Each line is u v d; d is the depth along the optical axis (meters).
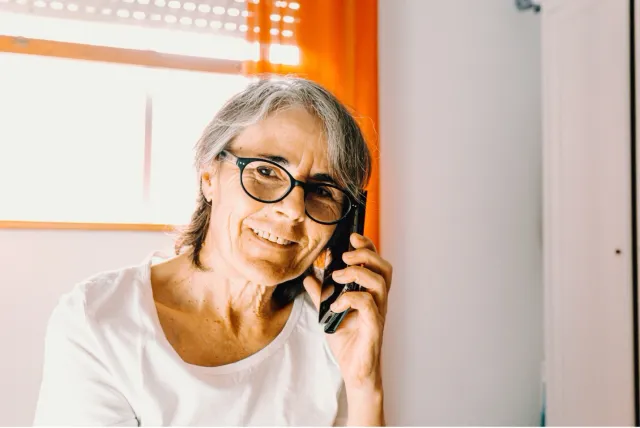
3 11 1.90
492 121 2.38
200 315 0.87
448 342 2.27
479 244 2.33
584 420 1.88
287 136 0.82
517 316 2.37
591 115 1.89
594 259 1.86
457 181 2.31
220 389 0.81
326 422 0.89
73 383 0.77
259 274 0.82
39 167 2.06
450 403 2.26
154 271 0.89
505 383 2.33
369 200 2.07
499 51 2.40
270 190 0.82
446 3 2.35
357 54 2.12
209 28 2.08
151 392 0.77
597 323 1.84
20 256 1.84
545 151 2.12
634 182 1.71
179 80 2.19
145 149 2.14
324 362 0.92
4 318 1.81
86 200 2.12
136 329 0.80
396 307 2.21
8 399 1.80
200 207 0.91
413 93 2.28
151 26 2.03
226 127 0.84
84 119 2.11
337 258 0.91
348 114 0.87
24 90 2.04
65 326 0.79
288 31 2.05
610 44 1.80
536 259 2.41
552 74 2.09
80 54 1.97
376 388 0.89
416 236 2.25
